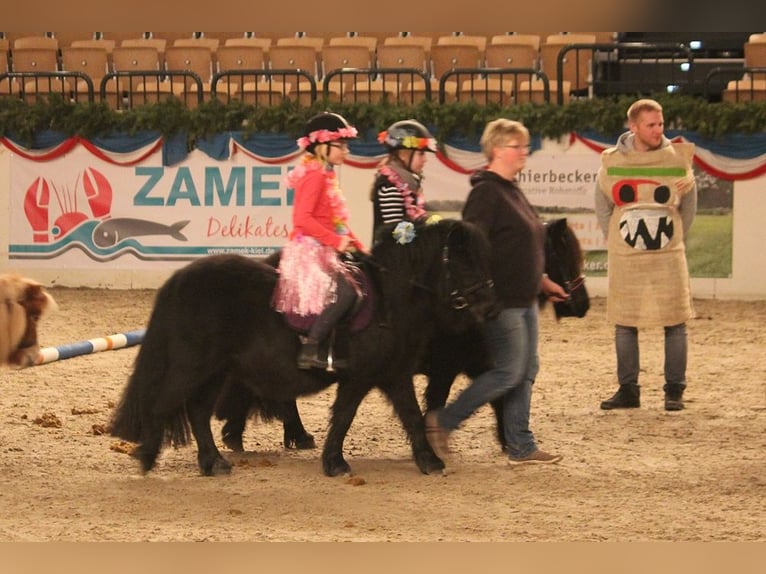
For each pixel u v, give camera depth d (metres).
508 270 9.16
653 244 12.04
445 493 8.88
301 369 9.05
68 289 22.70
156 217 22.61
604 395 13.31
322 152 8.95
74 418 11.80
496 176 9.27
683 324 12.30
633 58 25.61
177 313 9.10
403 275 9.12
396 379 9.34
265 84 24.16
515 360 9.30
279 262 9.49
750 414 12.15
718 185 21.12
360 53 24.67
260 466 9.78
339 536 7.63
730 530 7.84
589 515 8.25
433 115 21.39
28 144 22.78
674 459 10.12
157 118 22.22
